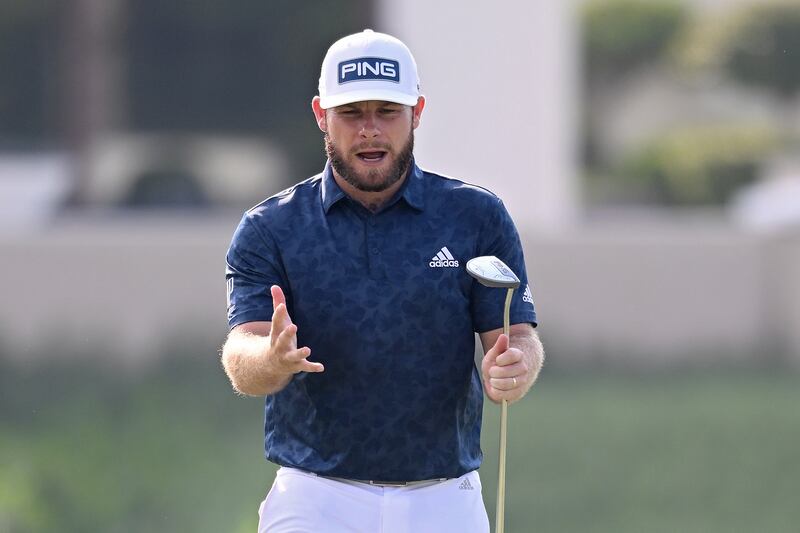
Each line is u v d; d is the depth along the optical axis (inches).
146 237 1919.3
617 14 4441.4
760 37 4180.6
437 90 2165.4
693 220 3176.7
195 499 1337.4
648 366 1871.3
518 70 2175.2
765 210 2844.5
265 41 3125.0
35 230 2102.6
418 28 2155.5
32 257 1886.1
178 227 2155.5
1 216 2583.7
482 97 2172.7
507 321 604.1
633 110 4493.1
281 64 3134.8
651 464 1363.2
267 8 3107.8
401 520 625.0
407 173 625.3
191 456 1453.0
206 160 3090.6
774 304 1943.9
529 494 1290.6
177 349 1828.2
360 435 621.3
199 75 3115.2
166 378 1726.1
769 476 1359.5
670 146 4050.2
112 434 1510.8
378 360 615.8
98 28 2733.8
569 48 2493.8
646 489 1301.7
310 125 3125.0
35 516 1318.9
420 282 617.0
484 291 626.5
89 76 2711.6
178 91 3110.2
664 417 1577.3
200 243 1911.9
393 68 604.4
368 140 601.9
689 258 1950.1
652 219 3388.3
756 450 1453.0
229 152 3125.0
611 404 1647.4
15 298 1883.6
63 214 2618.1
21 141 2861.7
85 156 2711.6
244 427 1552.7
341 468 624.4
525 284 642.2
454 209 626.8
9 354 1818.4
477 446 649.0
